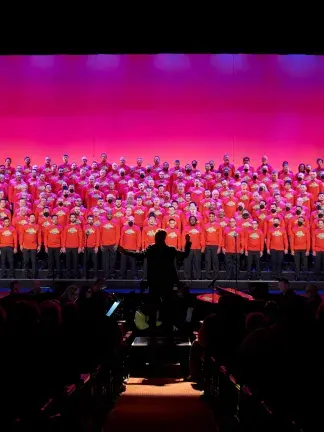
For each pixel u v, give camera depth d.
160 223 14.32
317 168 16.55
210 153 17.58
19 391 3.54
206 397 6.01
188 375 8.19
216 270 13.93
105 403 5.62
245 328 4.89
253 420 3.77
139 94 17.66
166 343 8.25
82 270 14.30
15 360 3.62
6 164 16.36
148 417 5.39
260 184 15.09
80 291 8.60
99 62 17.66
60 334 4.16
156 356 8.21
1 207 14.43
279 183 15.52
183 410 5.69
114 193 15.39
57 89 17.64
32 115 17.62
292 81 17.48
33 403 3.52
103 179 15.75
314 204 15.17
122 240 13.98
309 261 14.90
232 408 4.74
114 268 14.27
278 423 3.32
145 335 8.44
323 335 3.53
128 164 17.64
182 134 17.61
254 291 7.38
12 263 14.18
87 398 4.64
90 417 4.65
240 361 3.73
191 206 13.98
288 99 17.48
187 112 17.61
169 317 8.27
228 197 14.97
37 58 17.61
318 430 3.09
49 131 17.62
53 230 14.07
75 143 17.62
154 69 17.64
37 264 14.51
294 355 3.48
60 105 17.66
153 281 8.05
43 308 4.09
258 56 17.52
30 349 3.69
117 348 6.18
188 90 17.61
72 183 15.88
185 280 13.69
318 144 17.45
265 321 4.39
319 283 13.71
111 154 17.64
